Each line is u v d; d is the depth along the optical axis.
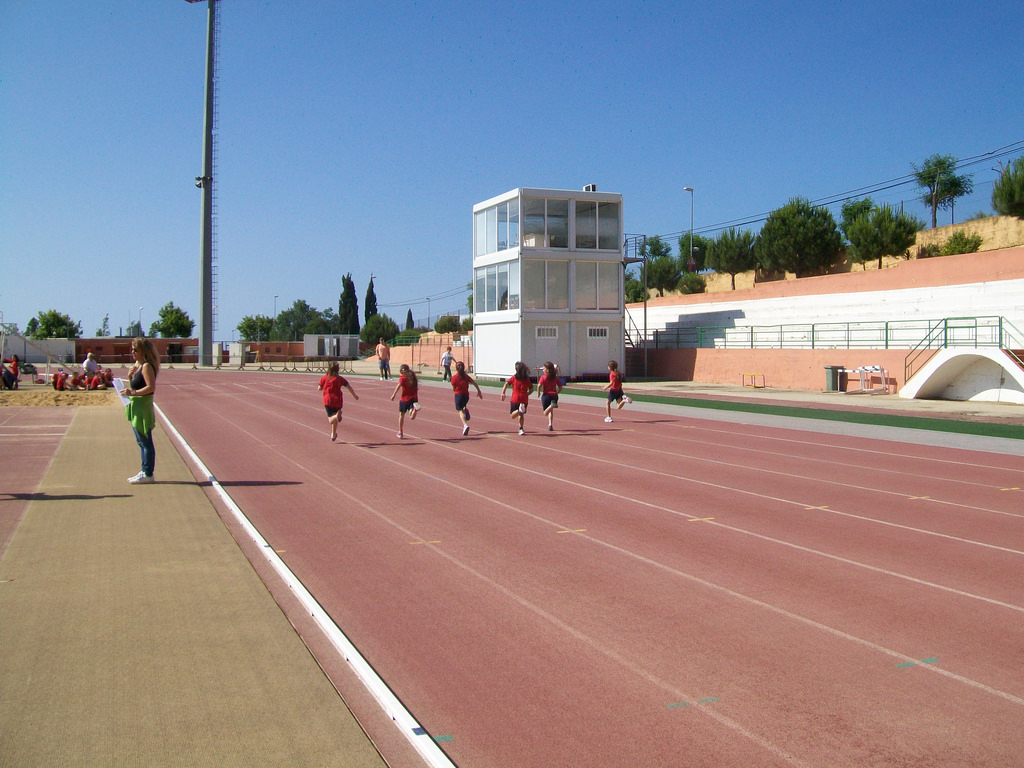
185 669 5.07
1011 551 8.12
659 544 8.41
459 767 3.94
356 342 87.94
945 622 6.02
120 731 4.24
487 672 5.11
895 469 13.59
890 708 4.58
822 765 3.95
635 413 24.34
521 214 39.59
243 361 72.62
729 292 44.84
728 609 6.33
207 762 3.94
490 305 43.09
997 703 4.65
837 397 29.67
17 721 4.34
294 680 4.92
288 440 17.69
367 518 9.71
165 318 120.94
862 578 7.17
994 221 42.44
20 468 13.27
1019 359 25.53
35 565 7.43
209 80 72.75
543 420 22.14
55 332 115.81
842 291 36.97
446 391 34.47
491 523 9.43
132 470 13.15
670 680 4.97
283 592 6.75
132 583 6.89
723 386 37.22
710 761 3.99
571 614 6.21
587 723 4.41
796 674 5.06
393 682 4.95
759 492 11.44
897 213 44.19
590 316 40.94
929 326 32.19
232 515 9.82
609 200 41.38
